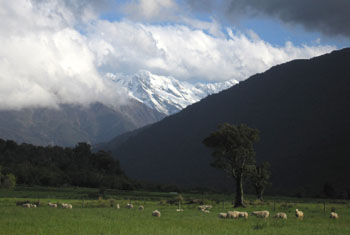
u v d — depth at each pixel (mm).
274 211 57438
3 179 135500
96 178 183250
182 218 41469
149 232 28875
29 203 64625
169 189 189125
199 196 132250
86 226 31984
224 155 80438
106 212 48250
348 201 113500
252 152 80062
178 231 29531
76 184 182000
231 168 79500
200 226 33375
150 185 196250
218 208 65500
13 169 174750
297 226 34188
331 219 42625
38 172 179375
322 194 165125
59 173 192500
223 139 79125
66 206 57906
